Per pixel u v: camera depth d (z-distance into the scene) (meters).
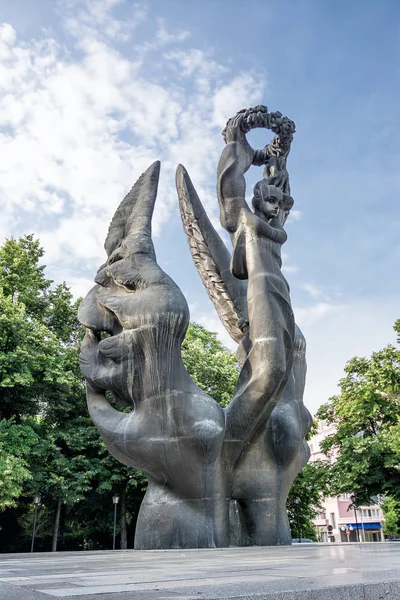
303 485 27.45
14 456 21.50
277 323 9.46
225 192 11.10
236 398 9.45
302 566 3.86
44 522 29.06
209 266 11.70
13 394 24.19
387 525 43.44
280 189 11.27
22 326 22.77
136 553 7.55
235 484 9.33
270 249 10.15
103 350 9.55
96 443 25.12
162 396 9.05
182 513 8.71
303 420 10.28
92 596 2.29
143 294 9.59
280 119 11.92
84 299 10.39
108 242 10.69
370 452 23.81
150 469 9.09
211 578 3.02
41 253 28.77
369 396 25.77
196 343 28.83
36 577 3.42
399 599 2.68
